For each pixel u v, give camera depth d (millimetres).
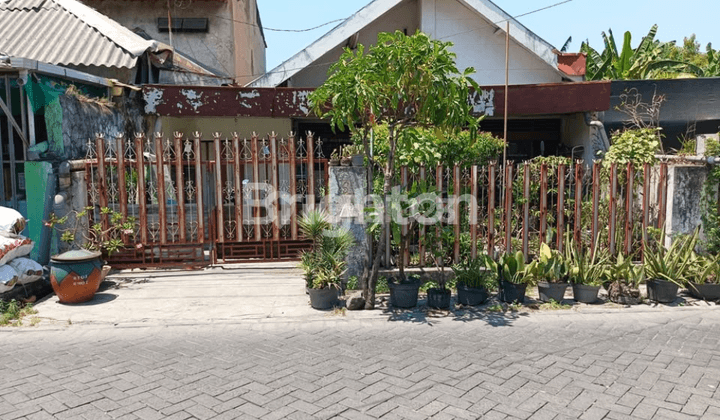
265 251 8688
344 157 7297
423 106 5941
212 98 10266
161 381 4367
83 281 6762
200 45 15367
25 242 6777
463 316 6293
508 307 6641
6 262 6559
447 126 6117
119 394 4109
